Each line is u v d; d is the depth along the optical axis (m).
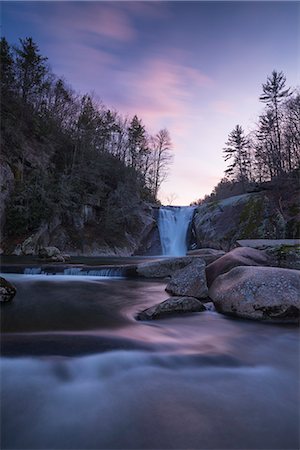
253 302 6.76
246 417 3.18
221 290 7.81
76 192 33.72
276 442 2.76
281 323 6.55
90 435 2.82
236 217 29.06
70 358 4.34
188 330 6.18
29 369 4.04
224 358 4.72
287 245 10.81
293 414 3.25
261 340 5.65
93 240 33.25
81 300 8.90
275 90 40.69
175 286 9.62
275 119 39.38
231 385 3.93
